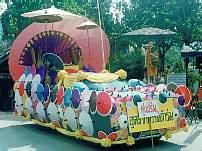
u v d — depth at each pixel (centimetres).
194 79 1566
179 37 2289
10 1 2556
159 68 1928
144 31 1578
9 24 2589
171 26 2320
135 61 2088
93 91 977
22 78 1363
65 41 1510
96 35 1598
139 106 964
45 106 1208
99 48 1596
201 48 2192
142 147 1046
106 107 929
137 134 973
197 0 2333
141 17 2458
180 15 2322
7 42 2483
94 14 2600
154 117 984
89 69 1374
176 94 1048
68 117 1076
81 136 1038
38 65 1324
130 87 1089
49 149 1059
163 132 1017
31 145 1110
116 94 983
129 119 952
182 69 1716
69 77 1116
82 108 1013
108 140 948
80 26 1459
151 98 986
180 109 1042
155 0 2378
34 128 1354
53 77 1264
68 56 1523
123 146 1052
